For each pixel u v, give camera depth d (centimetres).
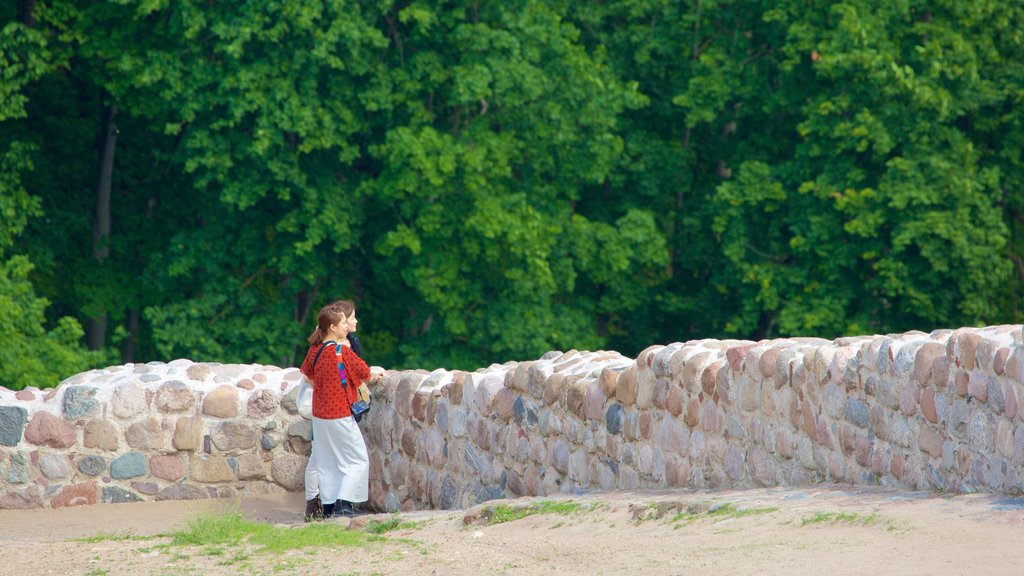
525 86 8169
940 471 2288
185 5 7731
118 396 3912
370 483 4038
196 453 3966
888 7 8462
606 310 9506
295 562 2200
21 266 7888
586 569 2009
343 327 3550
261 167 8006
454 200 8450
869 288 8475
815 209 8431
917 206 8150
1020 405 2053
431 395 3722
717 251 9356
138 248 9438
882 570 1748
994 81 8775
